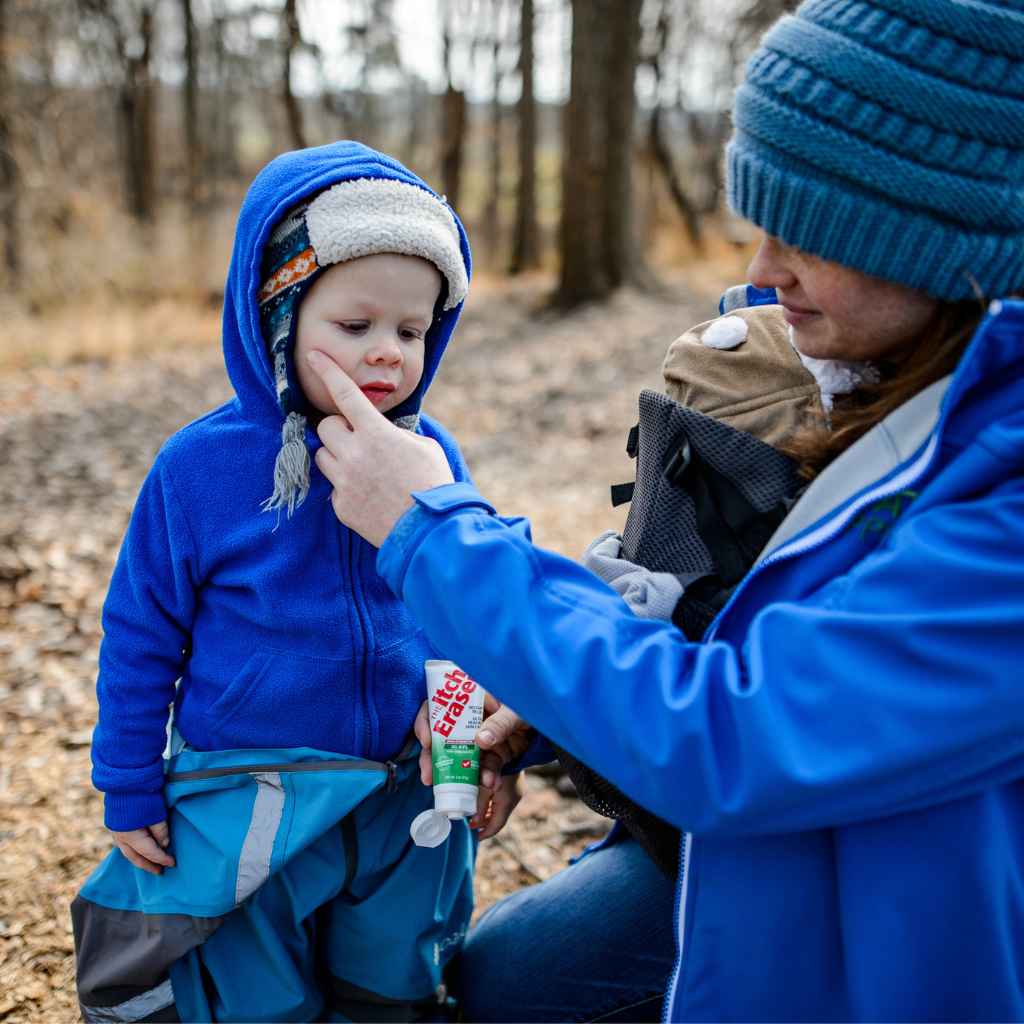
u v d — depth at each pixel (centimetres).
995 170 106
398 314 156
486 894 265
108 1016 166
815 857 118
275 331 157
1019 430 107
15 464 637
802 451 130
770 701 106
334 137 2700
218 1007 170
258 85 2638
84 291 1224
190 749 168
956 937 113
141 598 163
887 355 126
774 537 123
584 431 750
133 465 650
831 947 119
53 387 882
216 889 158
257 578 161
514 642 117
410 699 175
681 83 2414
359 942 179
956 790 109
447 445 191
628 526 156
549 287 1602
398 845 178
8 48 1377
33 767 308
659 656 114
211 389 903
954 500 111
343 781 161
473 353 1103
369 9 2341
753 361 148
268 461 165
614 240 1391
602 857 183
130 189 1838
